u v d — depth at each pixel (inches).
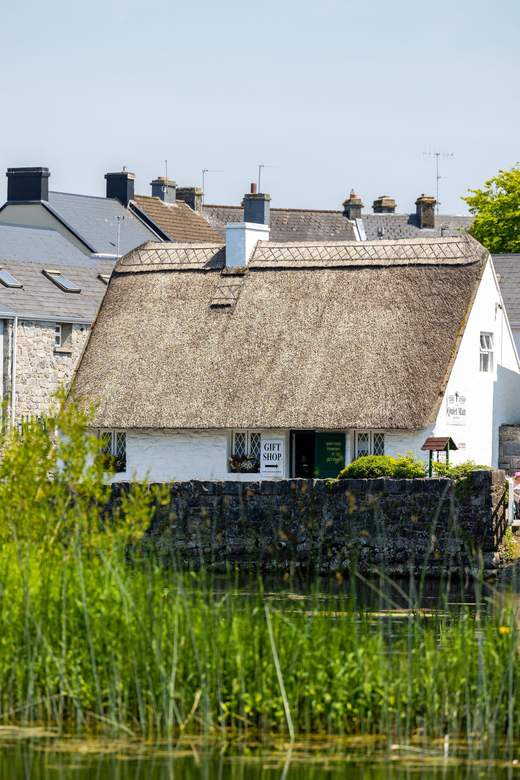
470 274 2741.1
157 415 2694.4
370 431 2600.9
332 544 1940.2
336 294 2760.8
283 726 884.0
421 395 2517.2
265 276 2871.6
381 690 893.8
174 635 893.8
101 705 881.5
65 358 3444.9
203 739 859.4
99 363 2847.0
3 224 3850.9
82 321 3469.5
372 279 2768.2
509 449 2842.0
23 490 1214.3
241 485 1994.3
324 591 1670.8
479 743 853.8
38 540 1181.7
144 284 2989.7
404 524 1910.7
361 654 921.5
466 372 2682.1
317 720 887.7
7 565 1026.1
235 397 2645.2
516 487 2062.0
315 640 950.4
